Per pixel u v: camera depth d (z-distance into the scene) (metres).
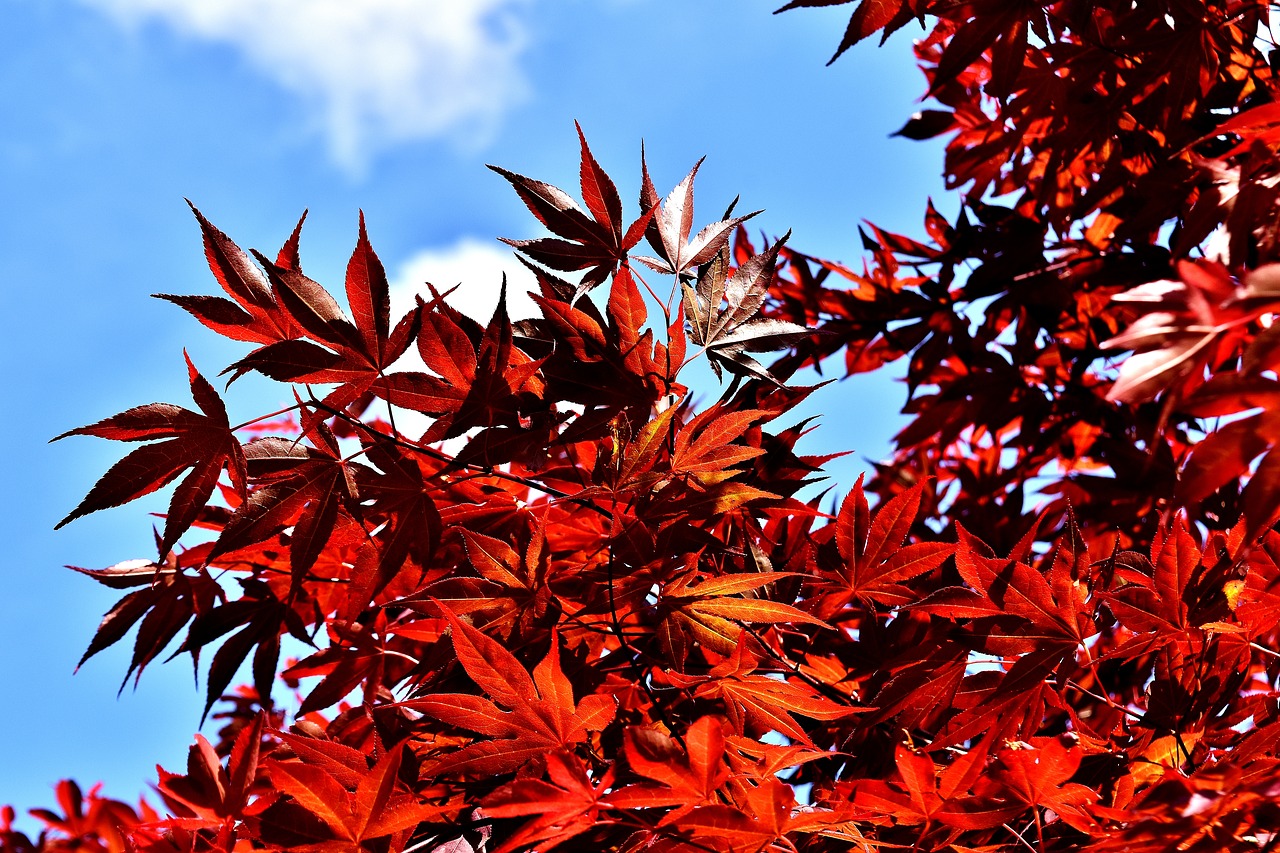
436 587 0.75
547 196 0.80
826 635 0.81
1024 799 0.71
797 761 0.71
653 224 0.82
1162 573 0.76
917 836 0.75
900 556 0.79
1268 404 0.62
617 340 0.79
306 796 0.70
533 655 0.77
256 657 0.80
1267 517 0.62
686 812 0.68
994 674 0.77
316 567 0.82
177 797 0.74
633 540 0.78
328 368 0.76
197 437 0.75
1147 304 0.64
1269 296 0.62
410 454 0.81
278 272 0.76
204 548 0.80
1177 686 0.78
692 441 0.77
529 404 0.79
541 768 0.72
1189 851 0.68
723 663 0.75
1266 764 0.71
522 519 0.81
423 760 0.78
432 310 0.77
